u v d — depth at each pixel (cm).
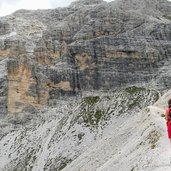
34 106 19575
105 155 9188
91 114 17525
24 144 17112
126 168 6141
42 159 15662
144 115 8912
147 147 6178
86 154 12556
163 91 19225
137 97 18250
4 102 19438
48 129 17612
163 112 8125
